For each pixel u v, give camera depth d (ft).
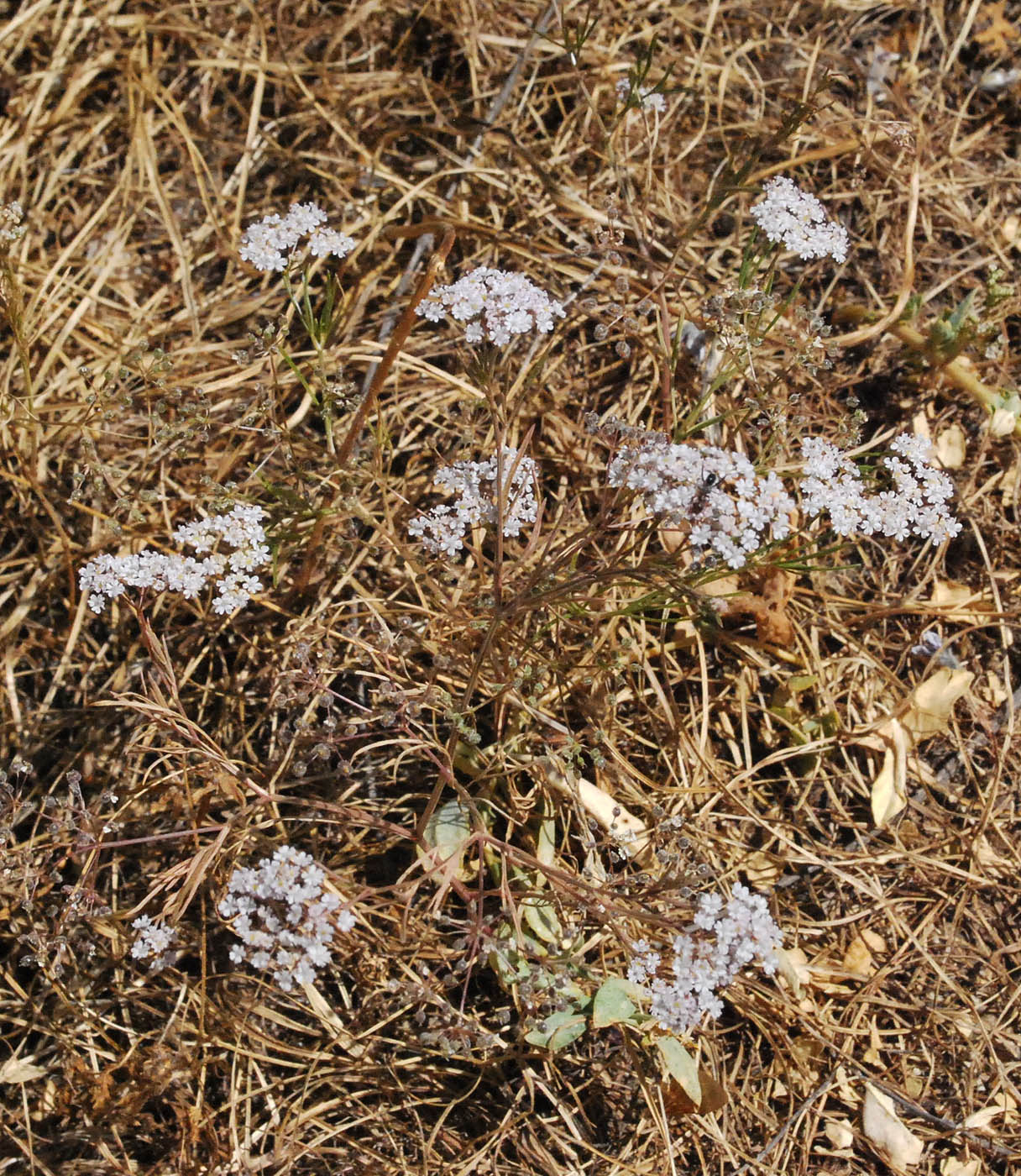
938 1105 2.16
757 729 2.29
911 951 2.22
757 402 2.13
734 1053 2.17
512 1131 2.12
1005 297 2.29
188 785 2.15
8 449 2.32
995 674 2.33
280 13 2.50
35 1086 2.16
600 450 2.36
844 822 2.27
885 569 2.35
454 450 2.29
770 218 2.07
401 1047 2.15
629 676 2.26
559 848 2.19
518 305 1.97
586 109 2.48
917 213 2.48
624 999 2.06
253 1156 2.12
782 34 2.57
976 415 2.41
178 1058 2.12
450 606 2.14
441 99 2.51
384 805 2.23
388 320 2.39
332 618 2.26
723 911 1.90
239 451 2.30
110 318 2.41
